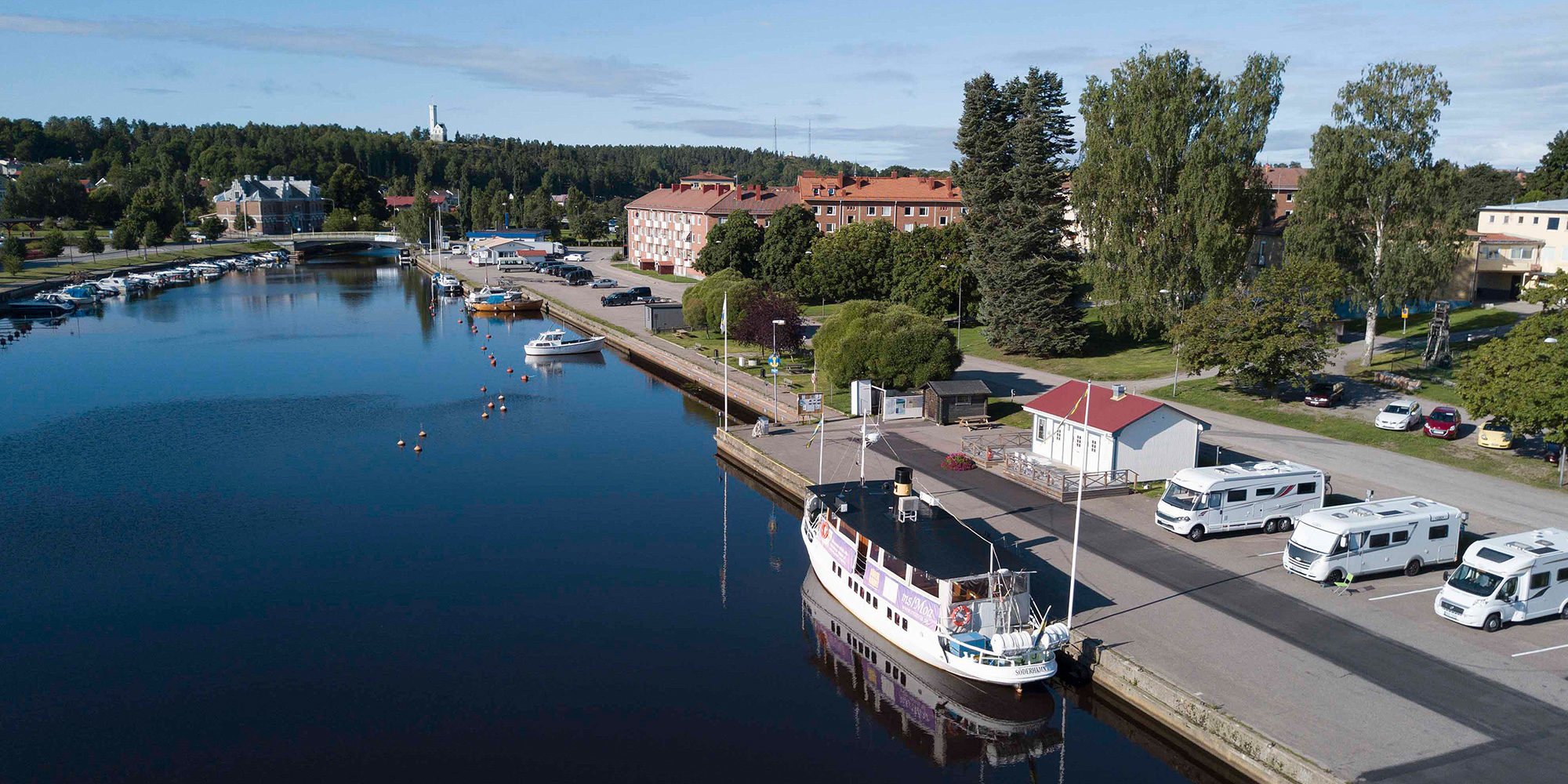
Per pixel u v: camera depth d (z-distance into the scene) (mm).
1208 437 60531
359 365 99188
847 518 41969
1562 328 49688
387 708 33062
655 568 46344
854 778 29281
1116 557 42312
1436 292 92750
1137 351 90312
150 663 36250
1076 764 30219
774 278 135625
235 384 88625
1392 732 27844
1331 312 63781
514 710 33000
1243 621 35562
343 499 56438
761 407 77188
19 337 114500
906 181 182625
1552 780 25453
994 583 34781
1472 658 32500
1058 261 90000
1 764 29672
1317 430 61031
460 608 41375
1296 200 74625
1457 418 57219
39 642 37938
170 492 57156
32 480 59281
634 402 84188
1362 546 38812
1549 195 141750
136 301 150625
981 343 98562
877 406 72062
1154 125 80500
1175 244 82188
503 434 72375
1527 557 34750
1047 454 58781
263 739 31141
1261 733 27703
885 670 36906
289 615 40531
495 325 131375
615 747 30734
